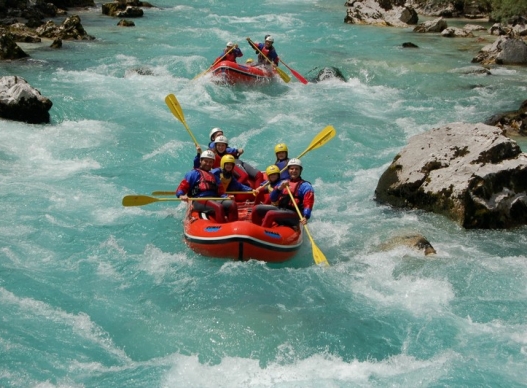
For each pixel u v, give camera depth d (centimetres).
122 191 1062
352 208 1030
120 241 900
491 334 693
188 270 829
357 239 918
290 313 739
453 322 716
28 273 799
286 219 874
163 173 1146
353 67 1888
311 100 1588
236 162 1016
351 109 1514
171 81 1667
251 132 1333
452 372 632
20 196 1009
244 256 831
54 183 1071
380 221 977
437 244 896
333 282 803
